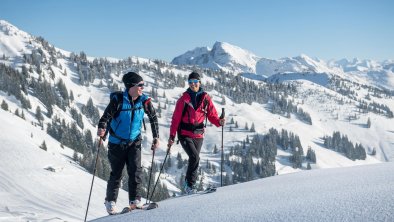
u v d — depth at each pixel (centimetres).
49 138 16338
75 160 14175
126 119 515
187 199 516
